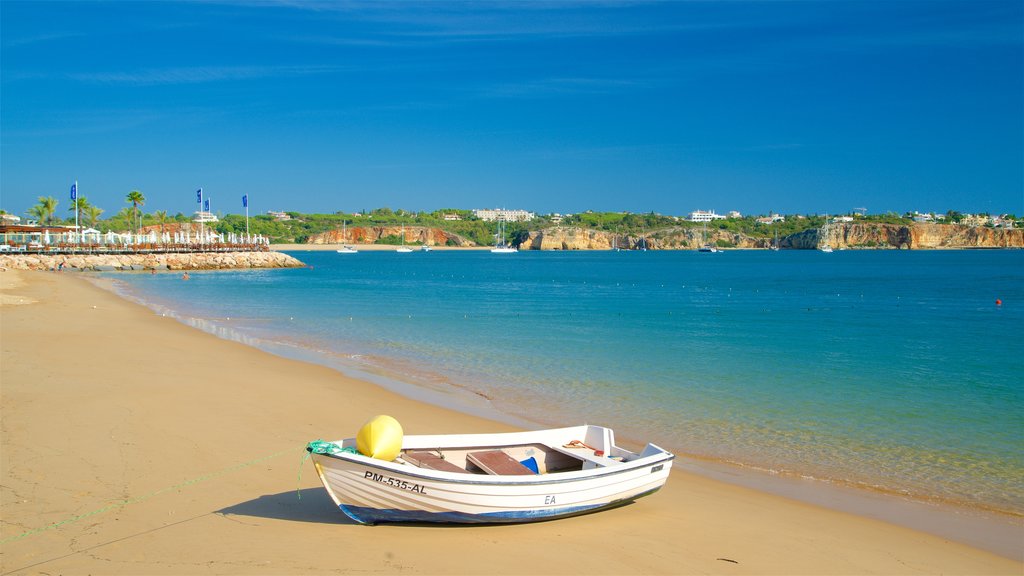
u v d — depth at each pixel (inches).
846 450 559.8
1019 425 634.2
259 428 574.9
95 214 5260.8
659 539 373.4
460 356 1013.2
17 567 317.4
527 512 379.9
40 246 3614.7
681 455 545.6
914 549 374.0
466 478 363.6
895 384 820.0
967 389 789.9
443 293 2445.9
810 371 899.4
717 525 398.9
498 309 1825.8
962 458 540.1
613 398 741.9
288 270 4352.9
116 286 2539.4
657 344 1149.1
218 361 911.0
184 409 628.7
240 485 434.0
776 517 415.8
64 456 479.5
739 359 995.9
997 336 1274.6
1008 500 453.1
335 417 628.7
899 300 2167.8
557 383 819.4
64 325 1226.6
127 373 791.1
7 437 520.7
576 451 442.9
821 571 342.6
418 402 709.9
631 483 408.8
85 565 320.5
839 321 1544.0
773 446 570.3
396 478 360.5
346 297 2204.7
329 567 322.7
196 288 2532.0
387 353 1037.8
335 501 372.2
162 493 415.8
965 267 4845.0
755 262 6161.4
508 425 625.0
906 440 588.4
